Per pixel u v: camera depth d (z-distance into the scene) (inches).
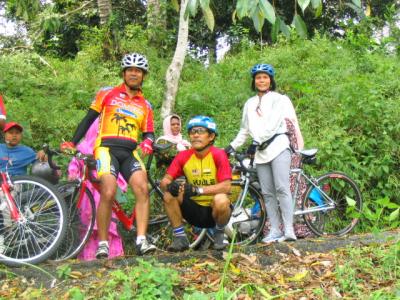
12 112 246.1
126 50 371.9
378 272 137.8
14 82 287.6
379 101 242.1
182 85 319.0
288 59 330.0
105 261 148.2
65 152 158.1
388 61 336.5
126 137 155.7
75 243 163.3
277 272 143.2
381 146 231.5
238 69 337.1
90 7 461.7
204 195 153.6
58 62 361.7
